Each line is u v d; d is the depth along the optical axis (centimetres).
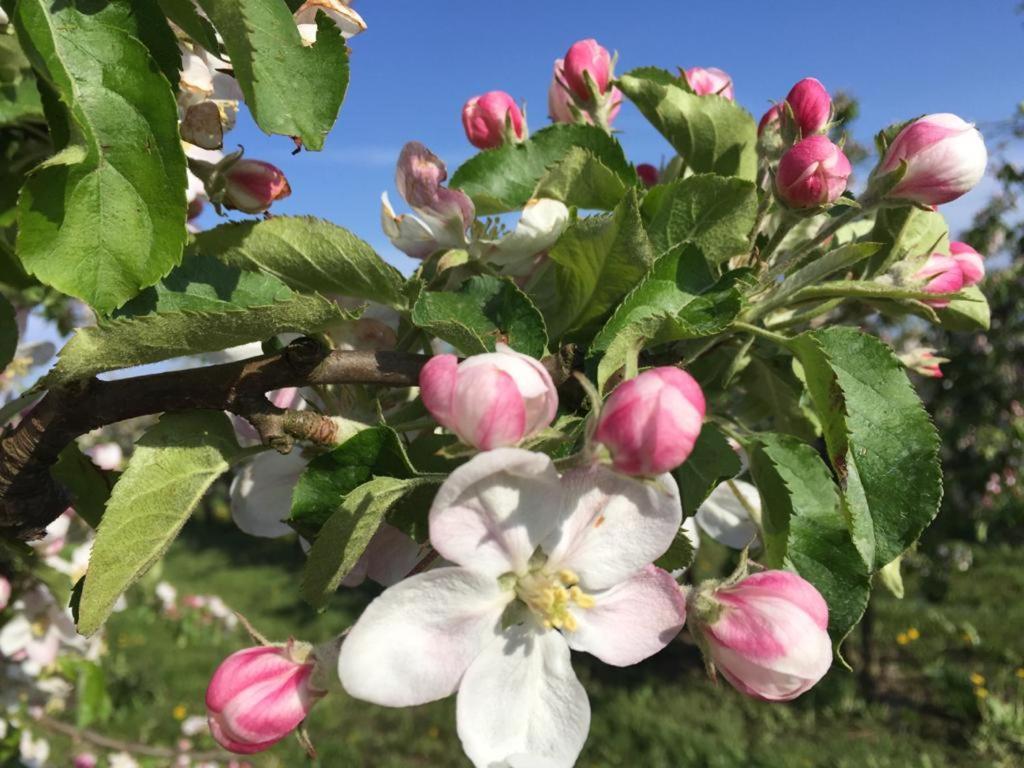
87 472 18
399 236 17
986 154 16
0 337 16
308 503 13
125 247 10
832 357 14
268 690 12
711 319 13
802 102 17
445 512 11
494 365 11
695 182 15
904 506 14
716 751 94
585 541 12
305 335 13
